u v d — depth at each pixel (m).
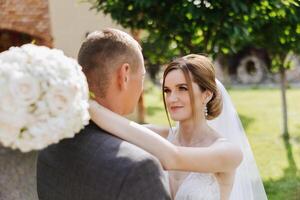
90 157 1.57
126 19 4.96
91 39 1.69
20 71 1.30
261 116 11.21
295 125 9.95
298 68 17.06
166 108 2.26
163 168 1.72
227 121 2.68
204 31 4.57
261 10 4.52
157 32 4.97
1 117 1.28
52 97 1.31
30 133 1.30
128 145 1.56
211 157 1.83
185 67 2.08
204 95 2.14
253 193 2.80
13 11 7.98
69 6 8.32
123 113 1.75
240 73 18.17
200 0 4.27
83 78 1.43
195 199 2.07
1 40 8.46
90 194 1.55
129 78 1.67
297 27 4.95
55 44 8.31
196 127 2.15
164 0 4.50
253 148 8.09
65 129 1.34
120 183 1.48
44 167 1.73
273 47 5.48
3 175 1.39
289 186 6.05
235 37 4.29
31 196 1.42
